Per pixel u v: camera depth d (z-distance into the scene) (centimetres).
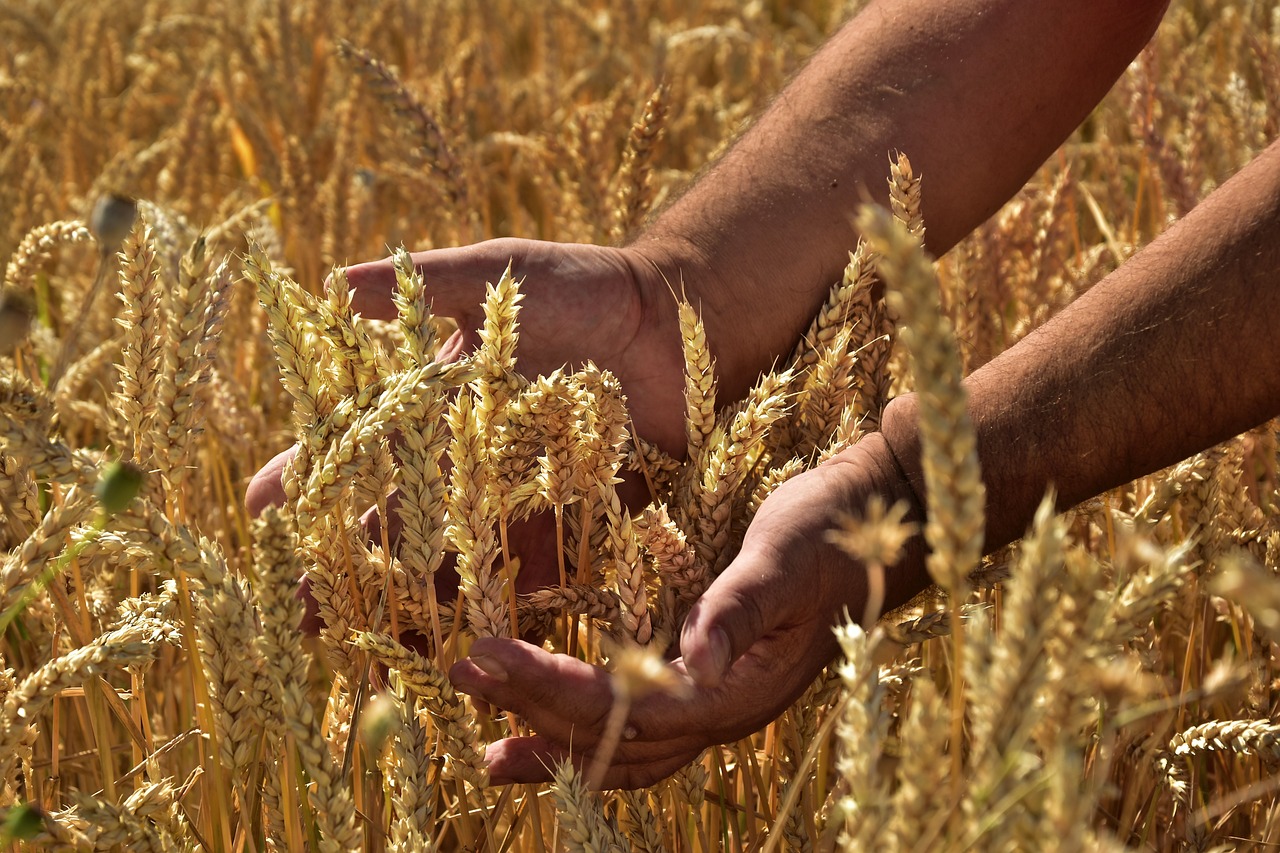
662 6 585
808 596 124
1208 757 169
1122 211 279
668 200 204
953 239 184
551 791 113
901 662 150
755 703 127
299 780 124
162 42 554
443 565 157
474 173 290
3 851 111
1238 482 159
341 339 125
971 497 71
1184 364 122
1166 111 289
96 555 134
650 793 146
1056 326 131
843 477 130
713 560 141
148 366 120
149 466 119
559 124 390
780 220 176
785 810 103
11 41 530
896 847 77
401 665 117
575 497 137
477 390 125
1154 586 86
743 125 200
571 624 152
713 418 144
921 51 178
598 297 170
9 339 101
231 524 211
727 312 176
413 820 112
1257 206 121
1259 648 156
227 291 125
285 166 297
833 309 163
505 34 509
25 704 105
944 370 68
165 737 159
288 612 95
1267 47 244
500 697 122
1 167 328
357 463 109
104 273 121
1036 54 174
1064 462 128
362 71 227
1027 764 76
